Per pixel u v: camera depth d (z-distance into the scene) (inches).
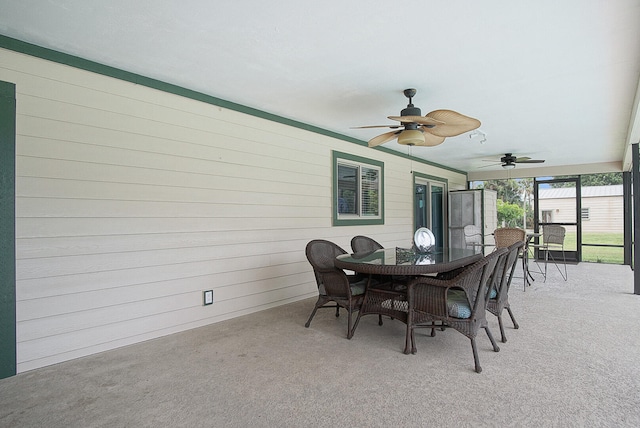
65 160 109.2
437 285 106.7
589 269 284.0
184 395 87.7
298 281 185.2
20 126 101.3
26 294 101.9
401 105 161.0
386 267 114.1
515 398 84.7
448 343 122.2
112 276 118.4
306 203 190.2
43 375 98.8
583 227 335.9
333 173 207.9
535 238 357.1
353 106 162.4
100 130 116.3
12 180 98.7
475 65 118.8
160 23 93.6
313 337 128.6
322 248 152.2
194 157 140.9
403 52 109.7
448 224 337.4
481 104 159.2
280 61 116.2
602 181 329.1
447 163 329.7
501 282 122.9
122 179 121.1
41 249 104.5
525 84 135.1
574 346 117.6
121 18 91.2
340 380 95.0
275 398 86.0
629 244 306.5
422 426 74.2
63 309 108.4
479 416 77.4
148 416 78.9
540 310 161.9
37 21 92.4
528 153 278.5
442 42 103.3
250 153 161.9
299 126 186.2
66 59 109.2
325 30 97.0
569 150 266.4
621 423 74.2
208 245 144.9
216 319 147.1
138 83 125.0
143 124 126.6
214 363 106.3
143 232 125.8
